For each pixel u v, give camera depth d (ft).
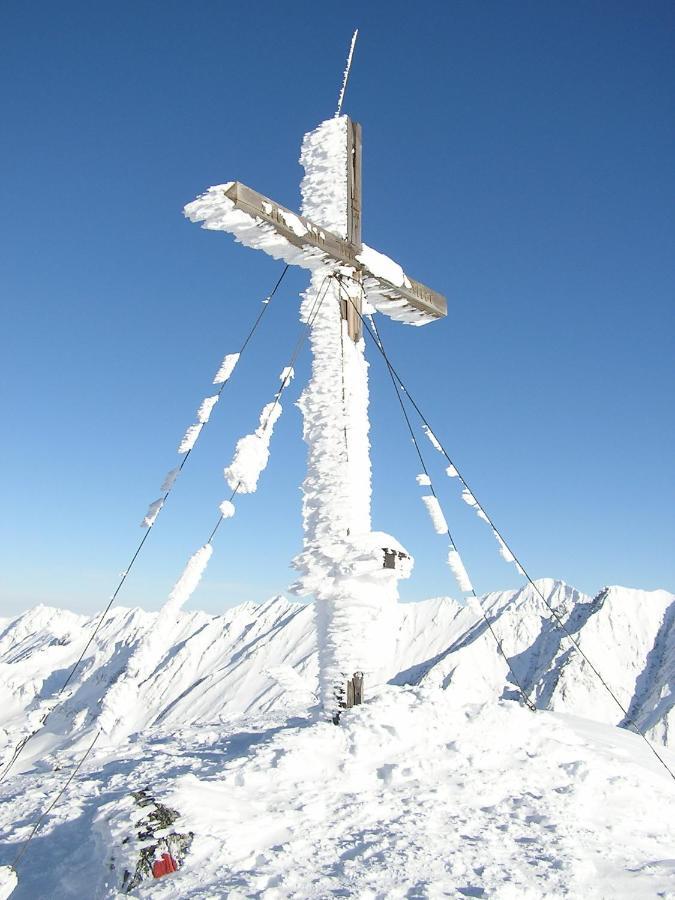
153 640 19.66
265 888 16.49
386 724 25.54
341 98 30.66
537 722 27.68
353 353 29.35
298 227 25.54
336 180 29.63
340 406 28.78
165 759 29.94
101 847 20.48
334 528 27.71
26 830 24.17
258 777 22.97
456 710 27.68
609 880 16.46
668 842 19.77
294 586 27.35
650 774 25.39
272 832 19.76
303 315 29.40
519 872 16.75
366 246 29.07
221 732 35.40
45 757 35.45
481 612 30.81
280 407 23.68
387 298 30.96
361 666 27.04
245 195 23.45
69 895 19.38
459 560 30.48
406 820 20.13
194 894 16.56
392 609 27.66
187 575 19.86
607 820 20.70
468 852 17.92
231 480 21.61
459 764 24.22
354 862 17.62
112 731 18.71
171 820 19.62
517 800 21.72
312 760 23.99
